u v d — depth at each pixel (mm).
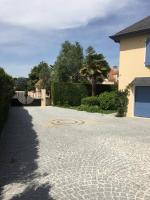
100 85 35656
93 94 34438
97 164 8562
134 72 22219
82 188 6664
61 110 28578
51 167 8312
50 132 14406
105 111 25938
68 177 7426
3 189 6699
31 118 20922
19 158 9344
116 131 14609
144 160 8977
